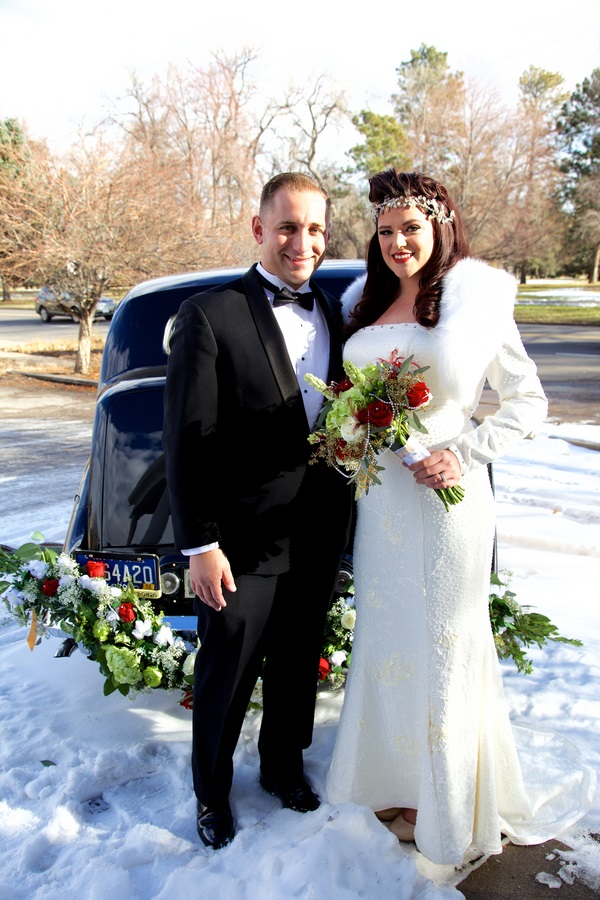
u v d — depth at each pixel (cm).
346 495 237
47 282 1456
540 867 220
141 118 2506
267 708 246
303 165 3269
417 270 217
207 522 214
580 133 4000
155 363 358
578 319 2589
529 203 3341
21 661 356
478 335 204
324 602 239
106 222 1398
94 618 273
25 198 1371
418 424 198
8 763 270
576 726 285
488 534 219
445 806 212
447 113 3238
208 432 214
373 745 234
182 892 203
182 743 279
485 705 222
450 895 203
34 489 675
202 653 227
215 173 2573
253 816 238
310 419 227
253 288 222
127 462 295
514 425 206
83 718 299
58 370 1556
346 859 210
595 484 616
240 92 2722
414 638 218
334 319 238
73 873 214
